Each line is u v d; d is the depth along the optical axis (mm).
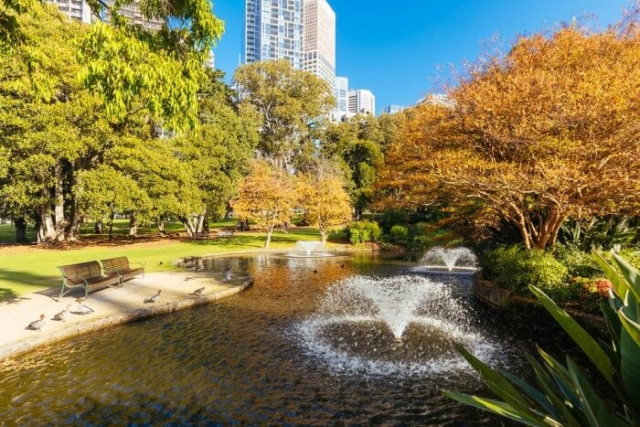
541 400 1592
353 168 40844
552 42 9469
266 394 4941
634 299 1354
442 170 9086
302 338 7211
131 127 21594
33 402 4605
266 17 105562
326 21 118125
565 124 7594
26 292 9516
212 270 14891
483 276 12141
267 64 40719
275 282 13234
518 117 8312
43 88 6219
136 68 4152
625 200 8430
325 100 44625
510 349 6949
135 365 5762
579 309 7523
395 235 27594
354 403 4770
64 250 19469
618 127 7172
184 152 25297
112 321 7590
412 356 6414
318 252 23750
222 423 4234
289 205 24688
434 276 15547
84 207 19297
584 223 11727
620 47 8734
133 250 20422
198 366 5777
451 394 1375
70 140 17078
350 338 7297
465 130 9648
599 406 1264
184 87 4582
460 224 15016
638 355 1229
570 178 7117
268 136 42281
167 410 4484
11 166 16234
